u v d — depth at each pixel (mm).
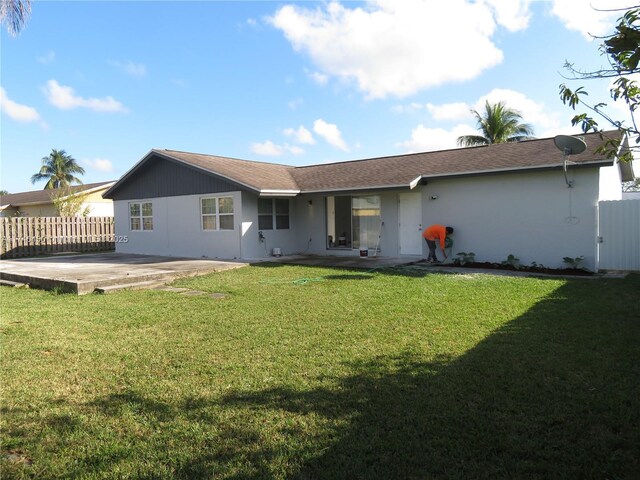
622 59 2150
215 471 2715
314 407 3580
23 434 3236
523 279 9984
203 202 16234
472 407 3496
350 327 6047
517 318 6309
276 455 2883
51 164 54719
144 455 2922
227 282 10359
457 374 4195
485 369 4305
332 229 16203
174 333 5914
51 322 6621
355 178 15203
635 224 10852
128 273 11195
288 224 16750
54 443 3098
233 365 4609
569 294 8031
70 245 20812
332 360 4703
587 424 3178
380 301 7730
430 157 15664
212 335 5781
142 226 18688
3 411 3611
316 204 16453
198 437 3135
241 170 16484
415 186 13484
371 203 15211
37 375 4418
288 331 5902
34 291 9844
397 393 3809
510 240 12344
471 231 13047
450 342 5242
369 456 2842
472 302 7496
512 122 34344
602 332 5469
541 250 11867
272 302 7867
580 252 11312
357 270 11977
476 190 12898
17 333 5984
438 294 8273
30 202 30234
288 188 14984
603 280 9695
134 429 3283
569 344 5027
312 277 10852
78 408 3658
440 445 2953
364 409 3523
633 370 4191
